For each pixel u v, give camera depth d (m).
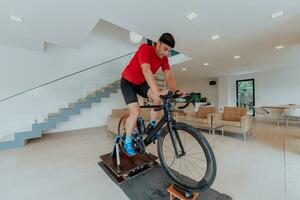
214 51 4.05
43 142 3.79
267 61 5.11
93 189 1.78
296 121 5.80
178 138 1.32
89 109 5.82
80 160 2.62
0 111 3.95
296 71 6.04
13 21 2.62
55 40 3.52
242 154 2.71
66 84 5.06
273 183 1.80
